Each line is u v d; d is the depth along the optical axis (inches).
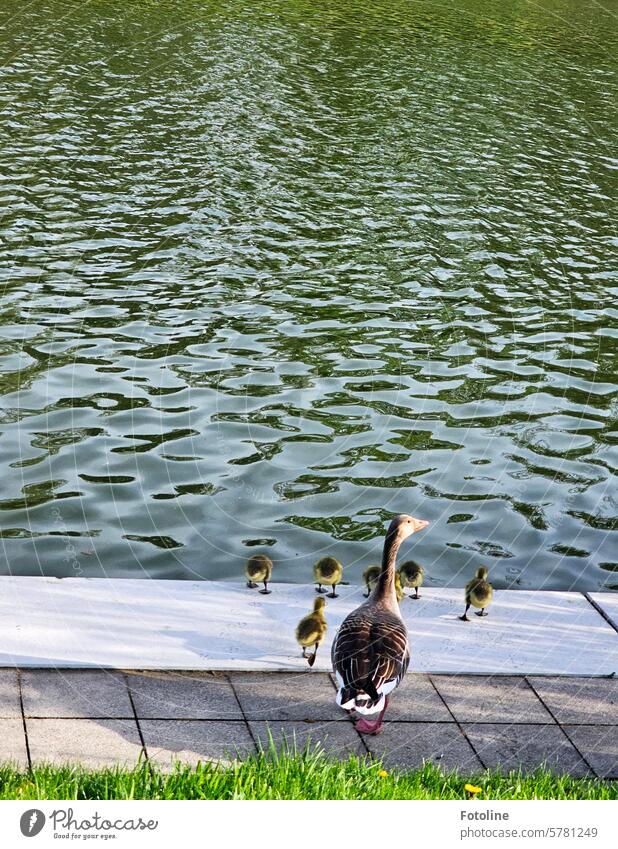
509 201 925.8
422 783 242.1
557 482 474.0
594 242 840.9
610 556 418.9
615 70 1441.9
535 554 416.5
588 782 253.0
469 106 1215.6
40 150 917.8
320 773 230.8
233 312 640.4
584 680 294.8
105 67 1182.3
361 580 377.4
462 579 393.7
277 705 270.8
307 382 553.9
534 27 1643.7
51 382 524.1
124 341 583.2
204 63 1243.8
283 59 1307.8
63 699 262.2
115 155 930.7
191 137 1003.9
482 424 524.7
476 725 271.4
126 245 733.9
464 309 681.0
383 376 569.9
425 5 1705.2
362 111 1156.5
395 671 245.1
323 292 688.4
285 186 904.9
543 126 1171.9
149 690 270.7
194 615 308.7
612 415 549.0
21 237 725.3
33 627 291.1
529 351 623.5
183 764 242.4
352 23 1525.6
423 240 811.4
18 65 1147.3
